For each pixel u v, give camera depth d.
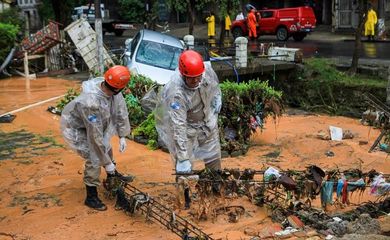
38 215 6.21
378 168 8.13
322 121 12.22
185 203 6.27
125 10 34.91
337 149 9.07
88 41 16.62
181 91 5.89
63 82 16.11
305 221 5.84
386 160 8.51
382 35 24.88
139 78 10.73
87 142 6.23
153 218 5.98
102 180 7.27
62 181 7.32
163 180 7.32
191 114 6.13
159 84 10.46
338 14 28.11
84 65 18.53
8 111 11.75
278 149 9.20
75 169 7.83
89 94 5.95
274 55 16.23
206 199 6.11
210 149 6.43
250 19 24.25
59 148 8.87
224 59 15.21
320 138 9.95
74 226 5.88
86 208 6.36
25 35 22.42
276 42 24.77
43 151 8.70
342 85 14.30
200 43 20.98
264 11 26.00
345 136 10.18
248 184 5.94
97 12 13.62
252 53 17.88
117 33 31.20
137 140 9.30
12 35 17.52
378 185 6.02
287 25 25.02
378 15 25.92
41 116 11.20
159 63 12.61
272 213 6.10
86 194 6.74
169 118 5.98
